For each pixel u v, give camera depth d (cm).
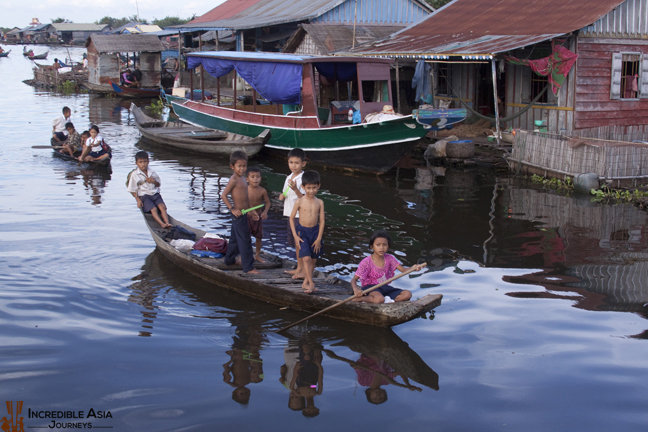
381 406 460
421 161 1614
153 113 2694
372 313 598
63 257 795
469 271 768
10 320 599
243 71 1677
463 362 530
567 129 1576
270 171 1504
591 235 928
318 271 714
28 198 1120
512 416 445
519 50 1698
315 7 2441
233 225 710
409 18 2555
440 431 427
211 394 474
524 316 625
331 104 1555
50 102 3006
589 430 426
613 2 1550
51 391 472
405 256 830
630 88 1631
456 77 1980
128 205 1084
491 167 1518
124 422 432
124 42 3394
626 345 556
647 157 1238
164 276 746
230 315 638
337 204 1139
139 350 546
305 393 479
